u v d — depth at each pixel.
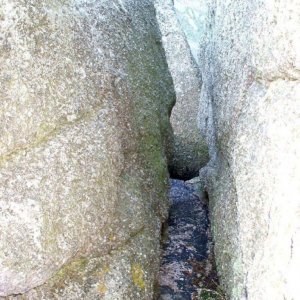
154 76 4.09
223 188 3.60
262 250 2.19
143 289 2.90
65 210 2.45
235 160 2.88
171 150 4.40
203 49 5.10
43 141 2.40
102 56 3.02
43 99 2.38
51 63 2.44
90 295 2.59
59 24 2.54
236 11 3.22
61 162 2.46
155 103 3.97
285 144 2.06
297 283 1.77
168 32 6.29
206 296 3.39
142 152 3.53
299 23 1.97
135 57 3.74
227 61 3.46
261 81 2.57
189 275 3.63
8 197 2.22
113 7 3.56
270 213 2.12
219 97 3.76
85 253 2.65
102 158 2.76
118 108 3.13
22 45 2.28
